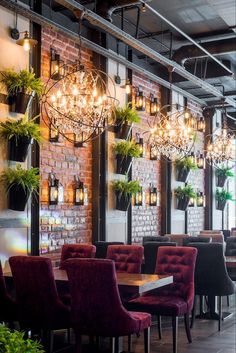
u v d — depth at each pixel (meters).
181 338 5.68
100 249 6.54
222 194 11.65
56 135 6.37
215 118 11.60
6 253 5.57
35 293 4.41
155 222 9.10
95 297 4.12
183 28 7.75
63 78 5.25
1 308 4.73
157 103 8.84
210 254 6.18
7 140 5.57
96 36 7.41
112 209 7.59
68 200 6.80
